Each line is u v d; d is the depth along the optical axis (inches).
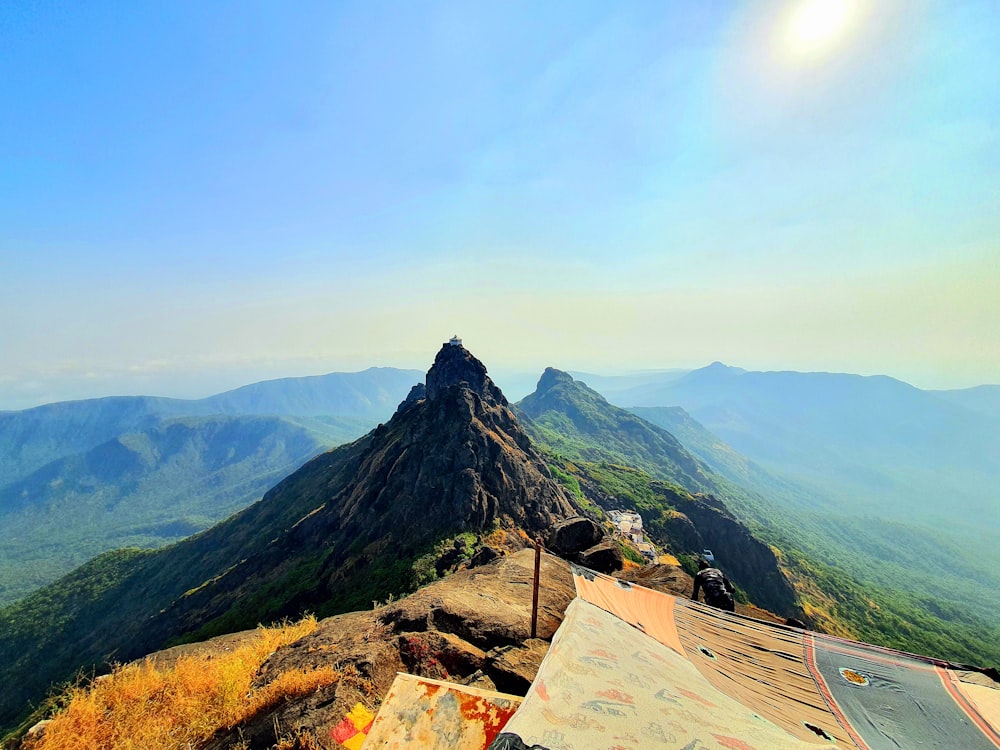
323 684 329.7
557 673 213.3
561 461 6127.0
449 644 400.8
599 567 709.9
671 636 316.2
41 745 319.0
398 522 2559.1
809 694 278.2
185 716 329.1
